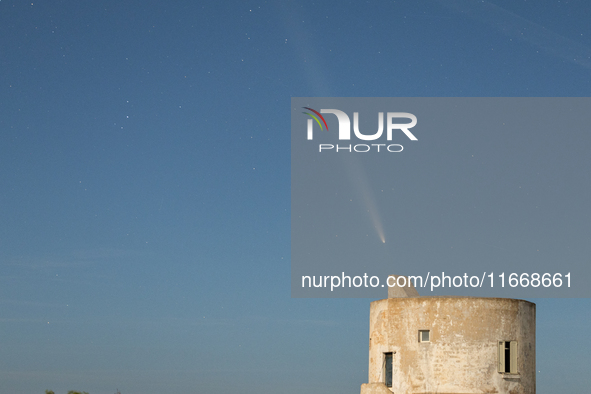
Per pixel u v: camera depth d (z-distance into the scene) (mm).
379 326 40125
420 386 38219
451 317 38531
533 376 39531
